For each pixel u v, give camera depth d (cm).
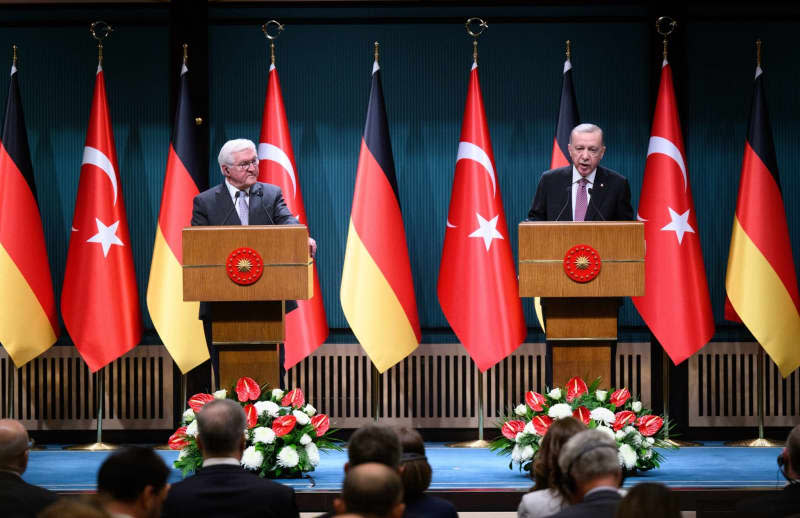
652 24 1880
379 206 1784
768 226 1759
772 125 1892
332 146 1919
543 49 1908
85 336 1766
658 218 1766
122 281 1781
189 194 1788
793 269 1766
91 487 1372
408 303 1788
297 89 1912
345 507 627
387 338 1769
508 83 1911
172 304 1769
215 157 1903
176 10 1877
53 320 1817
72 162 1902
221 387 1377
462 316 1769
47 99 1898
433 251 1917
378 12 1911
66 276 1783
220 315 1356
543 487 884
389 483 618
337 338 1919
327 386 1908
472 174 1784
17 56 1888
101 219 1777
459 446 1814
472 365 1908
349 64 1912
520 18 1902
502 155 1917
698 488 1305
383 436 793
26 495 845
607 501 725
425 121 1917
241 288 1304
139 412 1895
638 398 1906
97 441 1833
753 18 1884
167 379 1898
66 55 1895
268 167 1800
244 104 1905
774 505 830
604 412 1341
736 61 1892
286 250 1304
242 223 1444
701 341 1748
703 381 1891
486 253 1770
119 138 1902
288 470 1386
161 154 1903
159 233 1778
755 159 1770
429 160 1917
